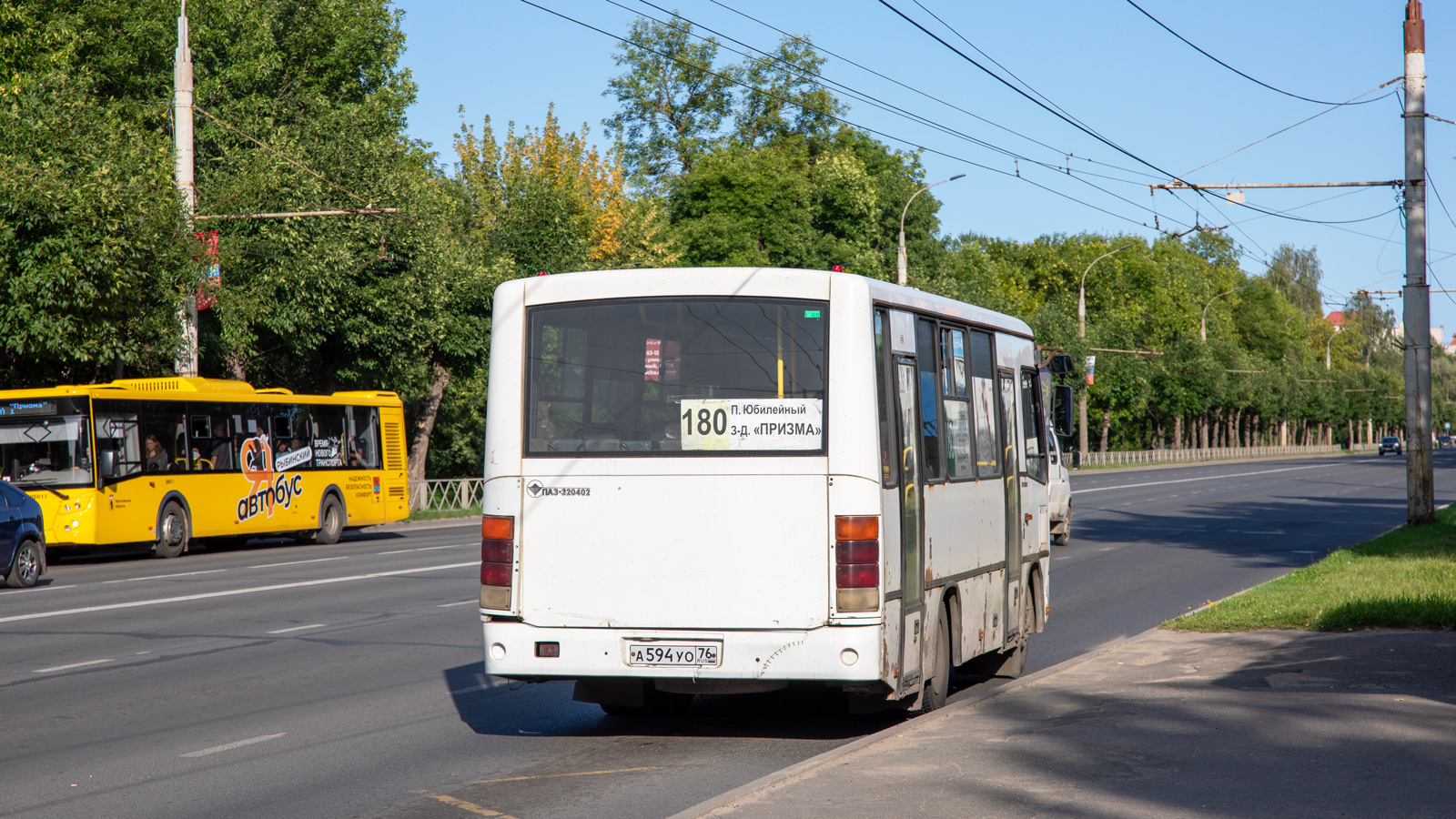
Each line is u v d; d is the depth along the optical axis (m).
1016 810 5.94
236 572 21.09
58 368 27.50
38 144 23.70
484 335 38.25
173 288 24.62
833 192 60.59
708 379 7.88
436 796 6.97
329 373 35.56
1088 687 9.35
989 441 10.21
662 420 7.89
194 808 6.76
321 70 42.16
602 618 7.85
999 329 10.75
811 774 6.66
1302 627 12.32
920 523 8.41
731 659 7.68
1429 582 15.20
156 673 11.13
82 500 23.45
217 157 32.19
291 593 17.61
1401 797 6.12
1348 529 28.55
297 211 29.02
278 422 28.27
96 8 30.05
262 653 12.27
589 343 8.06
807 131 65.19
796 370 7.78
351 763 7.80
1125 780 6.50
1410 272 25.62
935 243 69.44
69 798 6.98
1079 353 66.38
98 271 22.80
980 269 78.81
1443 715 8.05
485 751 8.14
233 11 35.34
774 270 7.89
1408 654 10.53
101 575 21.02
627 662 7.80
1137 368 79.44
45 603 16.56
